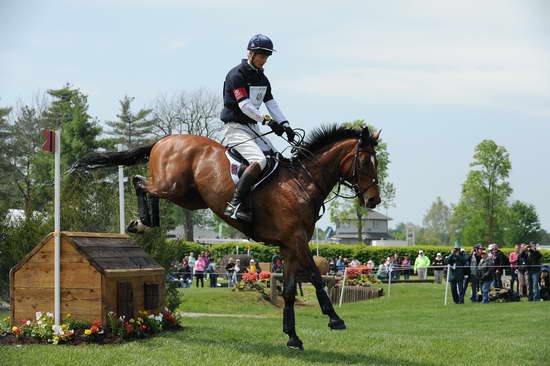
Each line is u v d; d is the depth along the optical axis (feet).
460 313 59.98
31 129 171.83
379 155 190.49
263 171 26.91
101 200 50.67
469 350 29.48
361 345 30.09
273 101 28.68
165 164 28.73
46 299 29.25
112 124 200.34
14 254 43.60
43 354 25.09
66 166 155.12
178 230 229.45
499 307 63.26
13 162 166.81
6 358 24.35
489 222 216.74
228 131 28.22
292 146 27.68
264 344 29.09
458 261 72.38
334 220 200.95
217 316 53.88
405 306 71.56
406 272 131.13
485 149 214.07
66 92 186.09
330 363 25.21
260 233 27.17
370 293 82.79
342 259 138.00
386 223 373.61
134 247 32.99
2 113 170.60
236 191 26.32
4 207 49.19
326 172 27.37
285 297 27.09
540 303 64.90
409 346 30.12
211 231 293.02
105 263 29.04
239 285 74.90
